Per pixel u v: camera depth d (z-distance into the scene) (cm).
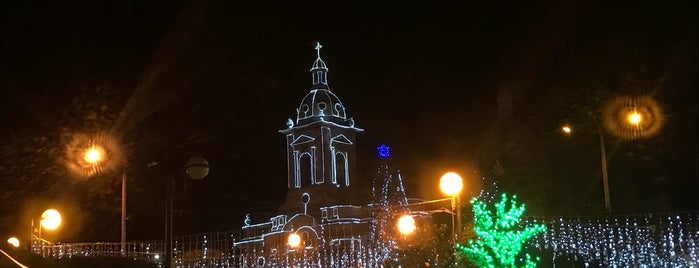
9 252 2273
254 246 6412
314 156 6825
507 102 6588
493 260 2698
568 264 3469
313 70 7294
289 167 6975
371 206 6412
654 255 3441
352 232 6119
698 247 3353
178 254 4638
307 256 5556
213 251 4919
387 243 4506
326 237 6153
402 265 2677
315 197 6656
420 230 2753
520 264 2883
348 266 5281
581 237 3562
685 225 3591
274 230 6544
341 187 6812
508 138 6359
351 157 7012
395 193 6512
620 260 3503
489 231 2689
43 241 3195
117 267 2614
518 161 6116
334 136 6900
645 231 3516
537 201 5744
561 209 5400
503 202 2805
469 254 2650
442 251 2655
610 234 3500
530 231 2733
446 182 2439
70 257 2605
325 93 7125
